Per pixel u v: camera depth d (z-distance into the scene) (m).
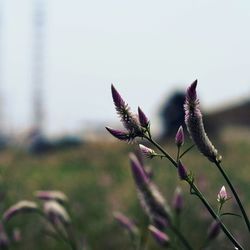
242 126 42.03
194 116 2.79
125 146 26.28
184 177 2.86
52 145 33.25
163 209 3.92
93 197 12.16
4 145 20.06
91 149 28.14
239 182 12.94
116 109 2.79
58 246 7.61
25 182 14.15
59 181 15.54
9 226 8.02
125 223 5.09
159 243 3.93
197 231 8.44
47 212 5.13
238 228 8.27
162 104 32.34
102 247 8.48
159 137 32.16
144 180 3.89
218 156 2.81
